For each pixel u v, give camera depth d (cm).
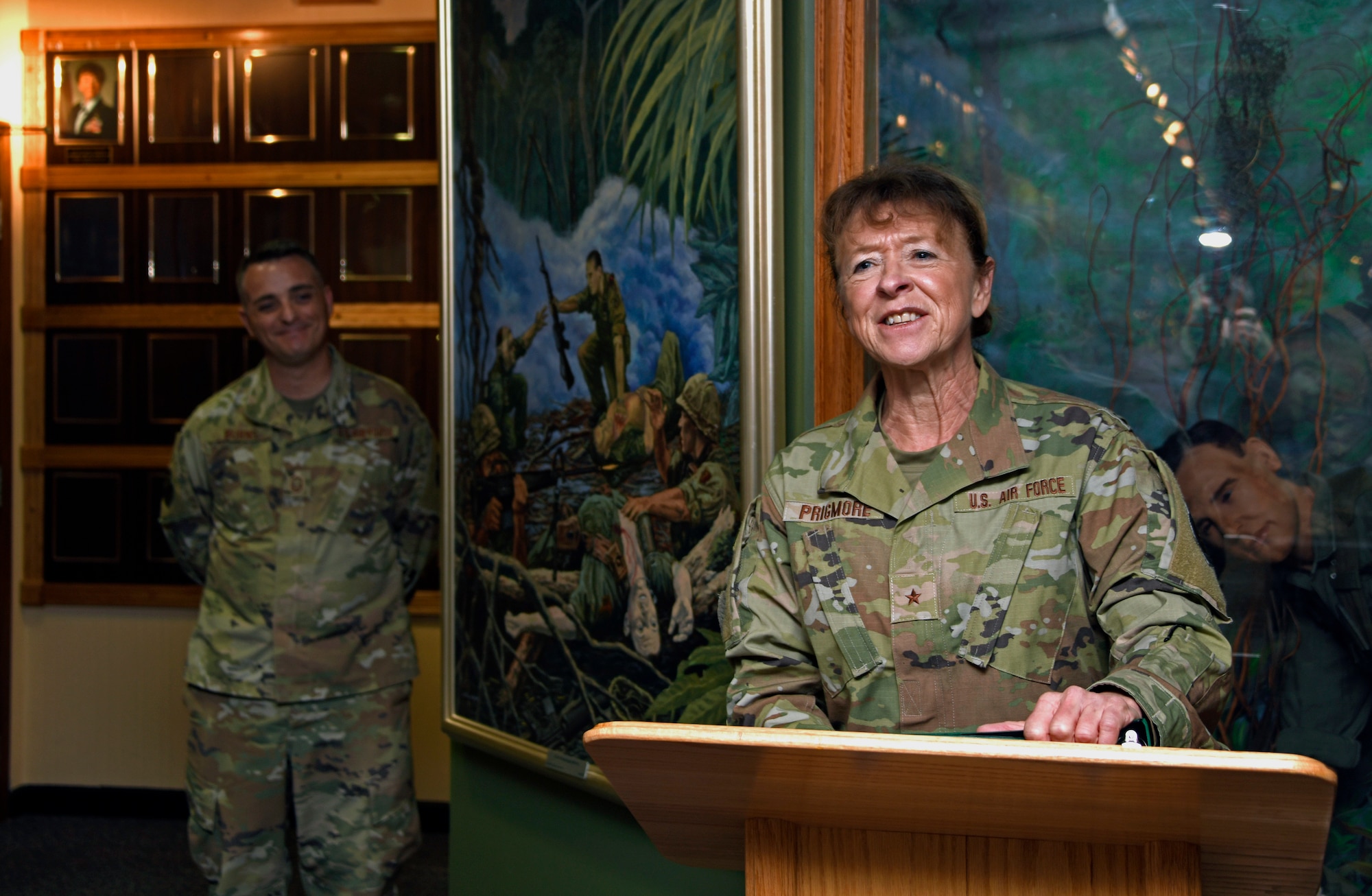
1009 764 69
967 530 128
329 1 398
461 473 260
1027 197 182
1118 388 178
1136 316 177
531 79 235
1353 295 163
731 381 185
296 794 274
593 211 217
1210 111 171
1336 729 164
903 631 127
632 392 207
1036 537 125
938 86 186
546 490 229
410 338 397
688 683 192
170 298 404
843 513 133
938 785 75
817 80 187
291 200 400
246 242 401
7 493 404
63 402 407
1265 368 169
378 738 277
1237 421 171
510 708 239
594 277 216
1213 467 173
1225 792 68
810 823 91
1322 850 77
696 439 192
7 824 400
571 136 223
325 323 286
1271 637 170
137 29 402
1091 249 179
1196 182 173
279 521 277
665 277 199
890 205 130
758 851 92
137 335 404
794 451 142
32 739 411
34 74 406
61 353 407
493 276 248
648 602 202
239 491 279
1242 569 172
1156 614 112
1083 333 180
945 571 127
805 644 136
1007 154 183
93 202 407
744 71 179
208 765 273
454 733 258
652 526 201
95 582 405
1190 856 82
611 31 213
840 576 131
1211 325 173
